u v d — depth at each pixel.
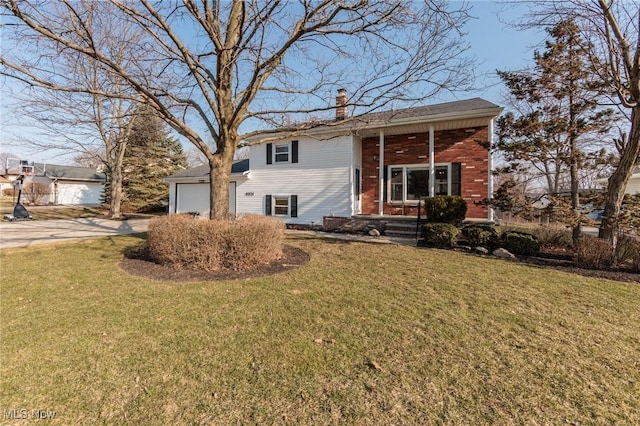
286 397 2.12
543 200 9.18
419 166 11.99
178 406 2.02
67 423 1.86
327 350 2.74
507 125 8.07
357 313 3.58
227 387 2.22
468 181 11.16
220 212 6.67
